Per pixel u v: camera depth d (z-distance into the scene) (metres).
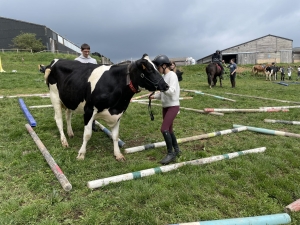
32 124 6.50
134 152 5.14
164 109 4.75
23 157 4.64
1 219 2.97
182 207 3.32
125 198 3.46
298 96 13.03
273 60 45.22
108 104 4.41
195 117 7.97
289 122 7.34
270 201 3.53
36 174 4.05
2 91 12.60
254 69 28.56
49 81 5.32
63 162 4.55
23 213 3.07
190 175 4.12
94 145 5.45
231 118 8.03
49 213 3.15
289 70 26.23
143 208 3.28
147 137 6.12
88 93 4.45
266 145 5.60
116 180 3.83
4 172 4.15
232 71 16.12
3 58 31.78
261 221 2.99
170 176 4.08
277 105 10.24
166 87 4.12
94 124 6.27
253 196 3.70
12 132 5.96
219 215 3.23
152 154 5.05
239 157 4.87
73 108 4.98
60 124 5.38
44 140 5.64
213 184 3.88
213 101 10.71
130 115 8.00
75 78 4.72
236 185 3.91
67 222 2.99
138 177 3.99
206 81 21.55
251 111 8.73
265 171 4.38
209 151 5.29
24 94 11.57
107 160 4.72
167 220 3.10
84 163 4.49
